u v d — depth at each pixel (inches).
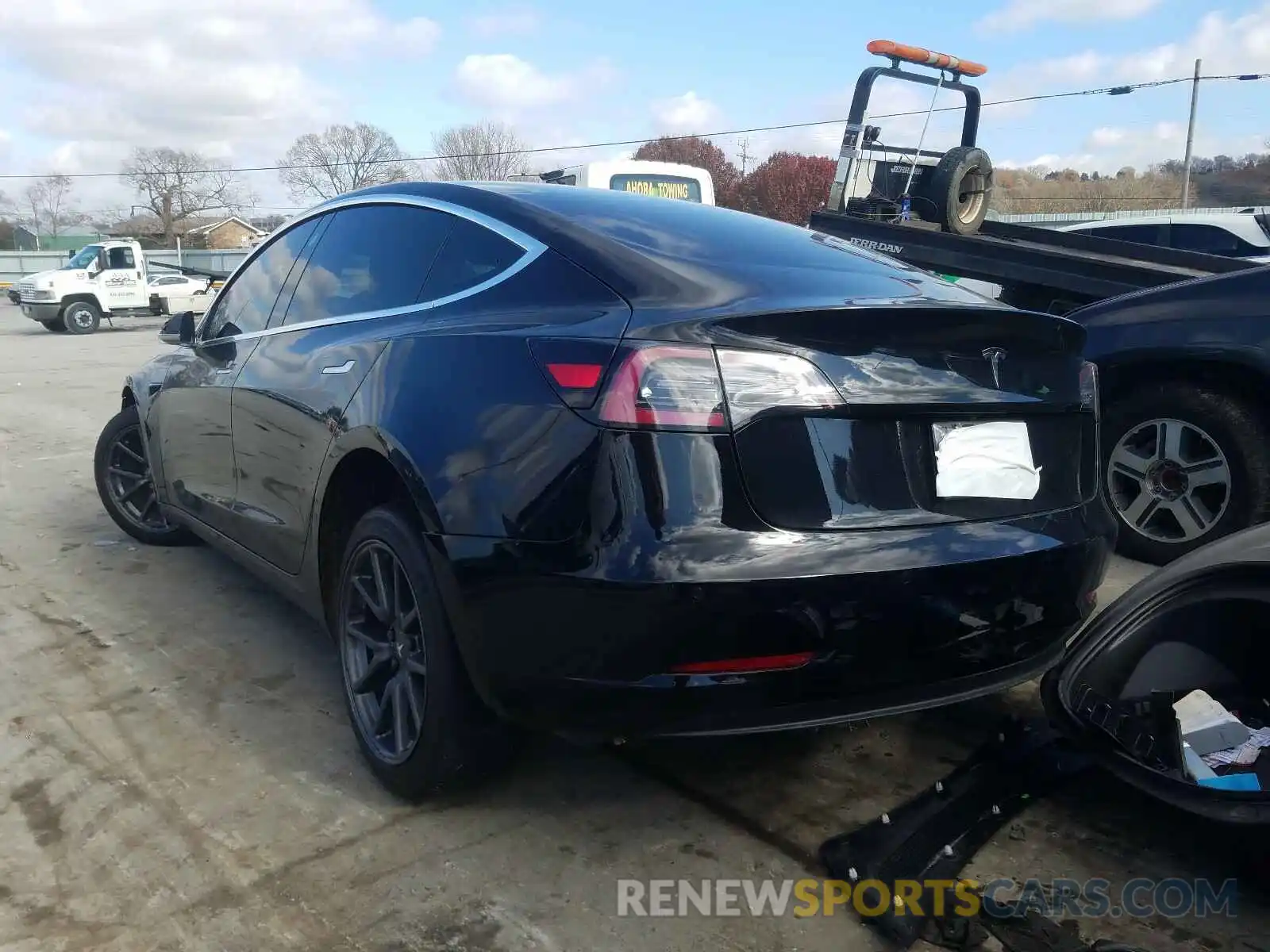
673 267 99.1
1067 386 105.1
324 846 100.8
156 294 1027.3
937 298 106.0
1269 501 168.4
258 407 135.6
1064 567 98.4
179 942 87.0
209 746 121.1
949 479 93.4
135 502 203.6
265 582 143.3
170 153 2888.8
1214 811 93.9
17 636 154.8
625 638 84.8
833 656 86.2
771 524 85.5
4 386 490.0
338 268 135.4
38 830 103.6
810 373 87.3
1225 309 169.9
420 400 101.6
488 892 94.0
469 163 2228.1
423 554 100.3
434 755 102.0
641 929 89.1
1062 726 109.9
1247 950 86.5
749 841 102.3
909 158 319.3
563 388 89.2
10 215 3147.1
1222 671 115.5
